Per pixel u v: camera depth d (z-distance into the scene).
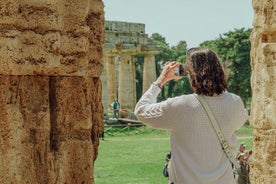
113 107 48.38
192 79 4.96
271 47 7.81
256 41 8.27
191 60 4.97
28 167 5.48
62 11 5.54
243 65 58.91
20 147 5.42
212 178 4.74
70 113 5.75
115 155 27.34
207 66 4.90
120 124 43.62
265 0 7.82
